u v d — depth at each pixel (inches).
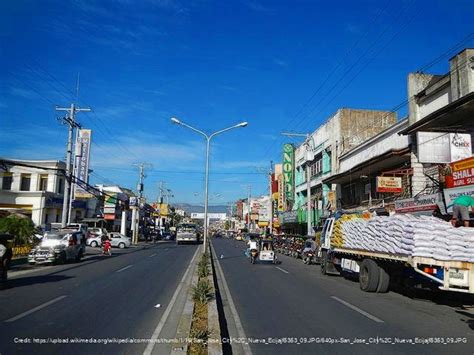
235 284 634.8
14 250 968.3
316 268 943.0
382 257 525.0
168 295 499.2
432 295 536.7
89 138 1774.1
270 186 2874.0
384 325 355.9
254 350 280.7
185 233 2351.1
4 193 1763.0
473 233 413.7
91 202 2279.8
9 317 363.3
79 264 938.7
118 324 343.0
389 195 1059.9
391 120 1514.5
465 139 716.0
